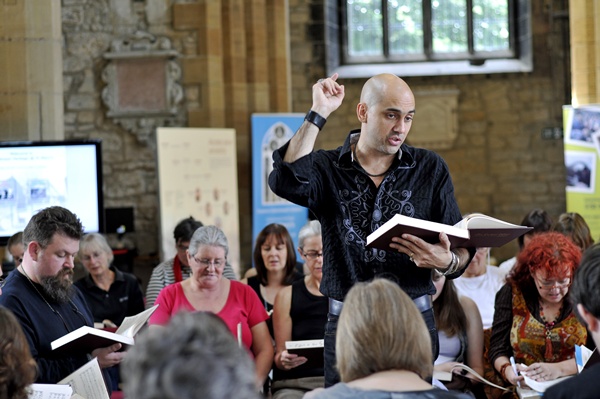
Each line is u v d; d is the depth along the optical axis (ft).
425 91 48.55
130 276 22.99
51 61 27.27
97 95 37.35
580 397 8.36
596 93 34.40
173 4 36.88
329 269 11.95
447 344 17.53
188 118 36.94
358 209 11.87
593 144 32.12
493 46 49.34
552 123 48.19
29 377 9.18
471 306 17.87
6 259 28.48
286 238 20.76
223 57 37.27
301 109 48.52
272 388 17.58
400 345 8.16
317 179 11.89
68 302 14.39
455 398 7.92
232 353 5.47
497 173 48.65
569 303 16.07
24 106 27.04
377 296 8.33
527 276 16.38
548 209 48.34
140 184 37.52
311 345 16.08
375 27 49.62
